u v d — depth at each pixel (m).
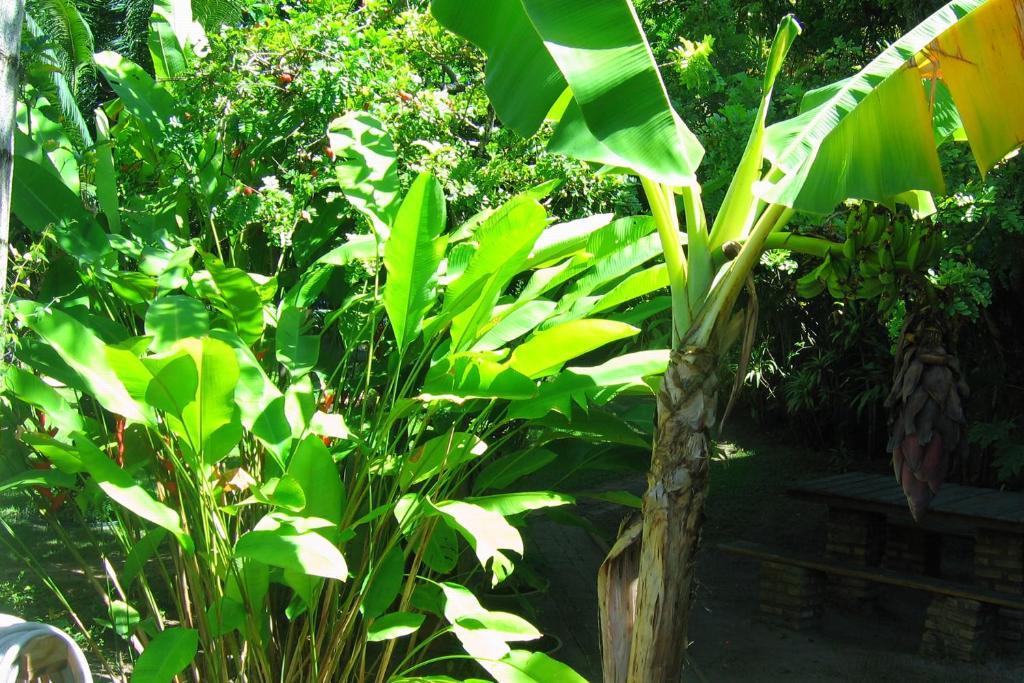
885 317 3.25
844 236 3.57
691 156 2.94
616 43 2.97
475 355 3.29
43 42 5.35
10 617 2.64
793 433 10.78
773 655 5.34
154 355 3.00
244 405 3.34
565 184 4.93
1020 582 5.36
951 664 5.16
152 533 3.62
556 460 4.55
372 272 4.24
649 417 4.57
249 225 4.89
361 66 4.48
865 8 6.23
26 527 7.25
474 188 4.61
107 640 5.18
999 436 6.52
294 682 3.63
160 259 3.95
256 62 4.47
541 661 3.21
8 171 2.45
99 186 4.34
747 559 7.41
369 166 3.90
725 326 3.13
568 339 3.34
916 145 2.69
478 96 5.11
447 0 3.49
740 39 5.85
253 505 4.01
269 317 4.22
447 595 3.37
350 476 4.10
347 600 3.54
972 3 2.99
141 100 4.73
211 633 3.41
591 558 7.34
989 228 4.99
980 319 6.42
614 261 4.07
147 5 9.59
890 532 6.75
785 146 2.92
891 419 3.18
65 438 3.80
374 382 4.79
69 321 3.06
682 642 3.16
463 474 4.26
